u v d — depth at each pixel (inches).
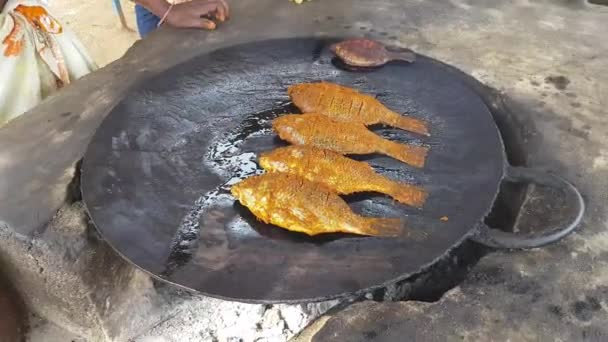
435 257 60.0
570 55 98.8
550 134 81.9
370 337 55.3
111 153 74.4
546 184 68.2
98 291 71.2
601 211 68.8
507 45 102.3
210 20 111.7
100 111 86.7
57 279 69.1
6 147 79.1
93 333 75.3
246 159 76.1
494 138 75.5
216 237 64.3
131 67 98.0
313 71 91.6
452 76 88.1
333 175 70.3
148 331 75.9
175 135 78.9
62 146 79.4
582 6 113.7
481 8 114.3
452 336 55.1
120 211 66.4
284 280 58.3
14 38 102.4
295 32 108.0
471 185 69.1
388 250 61.4
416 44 103.7
